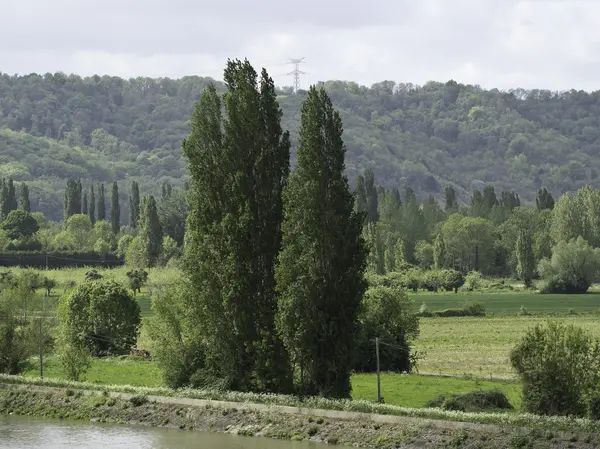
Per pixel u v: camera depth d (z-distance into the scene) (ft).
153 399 273.75
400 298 368.07
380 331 356.79
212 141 274.98
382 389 296.51
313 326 249.34
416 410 230.89
